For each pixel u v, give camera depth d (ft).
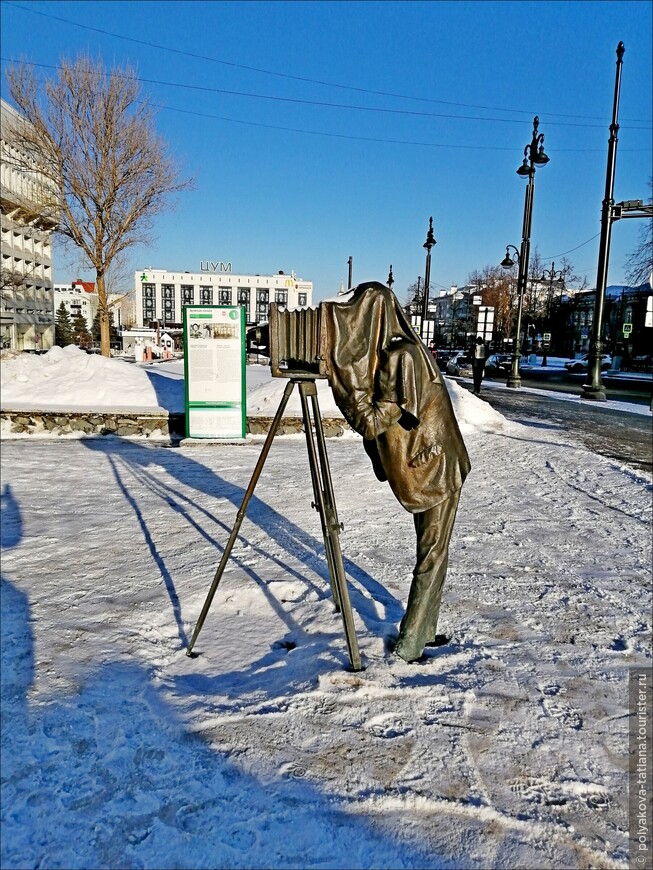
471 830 7.28
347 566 15.90
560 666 11.07
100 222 75.66
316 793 7.79
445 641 12.00
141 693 9.96
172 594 13.96
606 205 58.59
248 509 21.26
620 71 54.24
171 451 32.73
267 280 378.12
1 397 38.09
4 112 116.16
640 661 11.30
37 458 30.04
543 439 37.55
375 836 7.14
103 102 71.26
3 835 7.10
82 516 20.17
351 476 27.07
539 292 247.09
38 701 9.67
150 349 116.47
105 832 7.16
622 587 14.87
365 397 10.08
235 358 34.71
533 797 7.82
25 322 181.06
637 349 149.28
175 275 367.25
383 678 10.37
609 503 23.08
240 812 7.47
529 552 17.39
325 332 10.00
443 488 10.68
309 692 9.93
